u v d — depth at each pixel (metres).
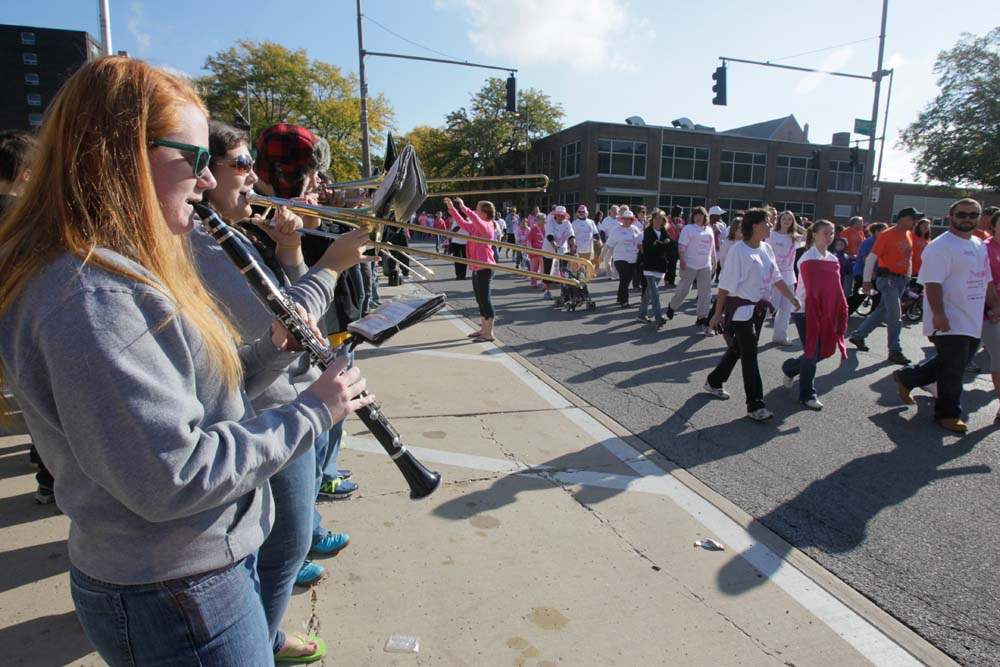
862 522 3.41
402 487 3.57
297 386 2.28
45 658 2.19
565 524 3.25
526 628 2.43
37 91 56.34
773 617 2.57
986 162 32.56
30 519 3.06
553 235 12.73
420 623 2.44
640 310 9.23
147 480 0.93
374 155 49.12
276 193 2.59
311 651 2.20
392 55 15.79
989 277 4.79
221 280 1.64
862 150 22.98
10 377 0.98
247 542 1.20
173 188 1.09
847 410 5.31
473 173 49.06
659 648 2.36
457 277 14.38
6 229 0.98
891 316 7.00
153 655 1.12
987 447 4.51
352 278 3.28
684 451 4.35
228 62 45.38
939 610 2.67
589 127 37.81
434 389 5.56
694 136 39.69
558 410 5.12
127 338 0.93
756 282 4.87
